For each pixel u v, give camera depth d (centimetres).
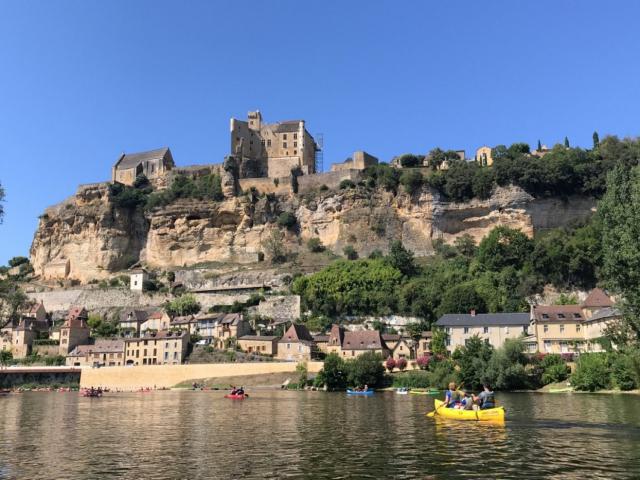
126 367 12938
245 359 13575
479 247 16000
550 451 4062
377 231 17888
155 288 18412
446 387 10369
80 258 19988
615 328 6750
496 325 12375
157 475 3534
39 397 10588
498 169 16962
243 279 17462
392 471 3525
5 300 17988
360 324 14575
